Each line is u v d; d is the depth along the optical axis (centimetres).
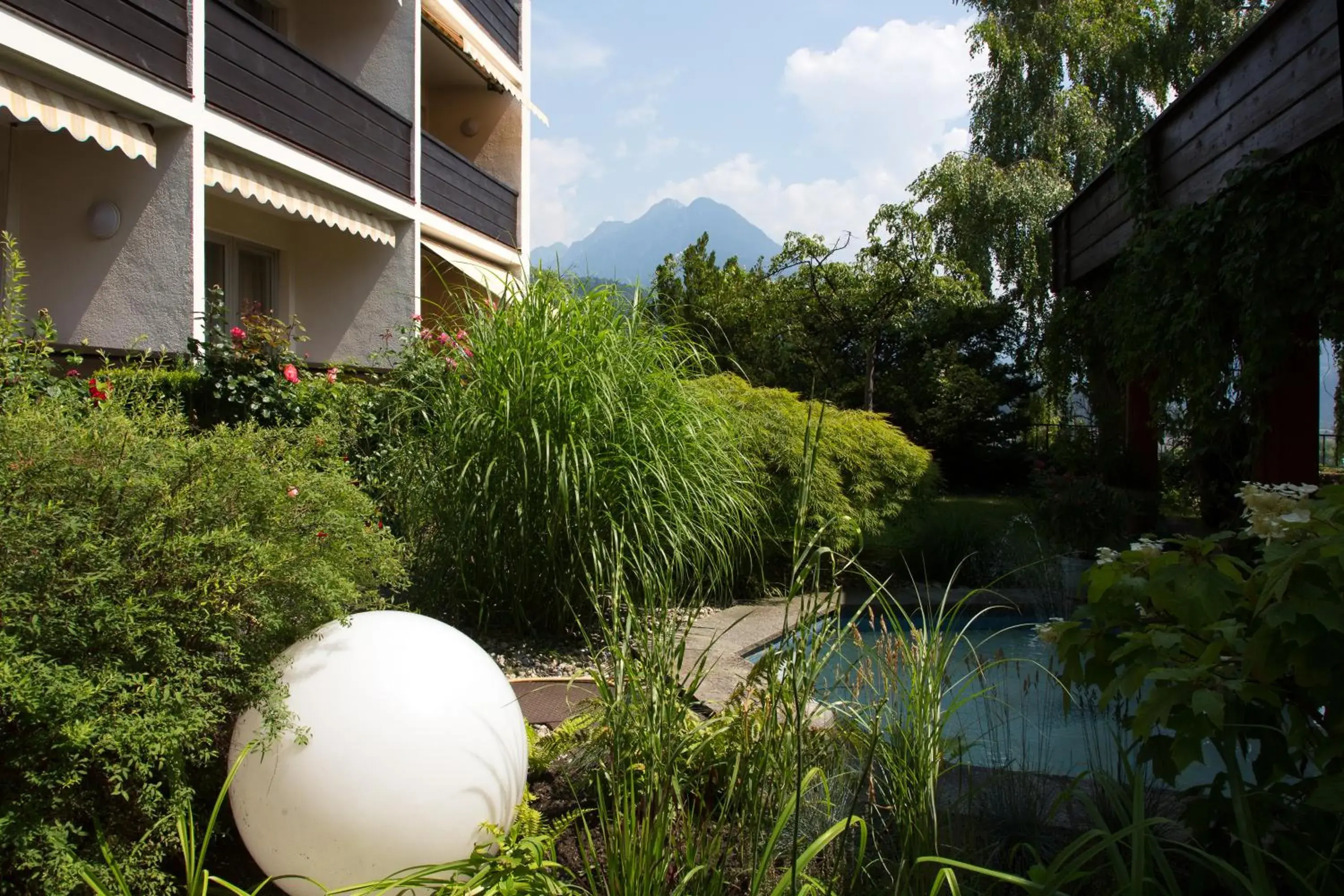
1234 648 208
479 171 1390
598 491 459
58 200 754
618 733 243
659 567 467
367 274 1149
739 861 231
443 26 1254
